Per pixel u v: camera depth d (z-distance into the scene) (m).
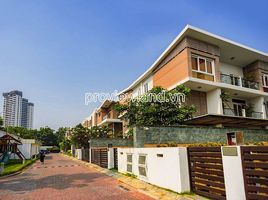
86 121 61.78
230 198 5.94
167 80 21.94
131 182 10.37
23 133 64.75
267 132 15.98
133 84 30.67
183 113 16.64
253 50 22.08
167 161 8.45
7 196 8.70
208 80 19.95
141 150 10.75
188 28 18.59
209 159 6.88
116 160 15.85
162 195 7.73
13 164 23.34
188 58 19.09
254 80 24.22
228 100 21.88
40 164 24.70
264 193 5.14
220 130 14.21
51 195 8.62
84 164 22.61
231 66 25.00
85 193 8.78
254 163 5.37
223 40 20.27
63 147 65.69
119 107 18.52
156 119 16.50
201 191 7.16
